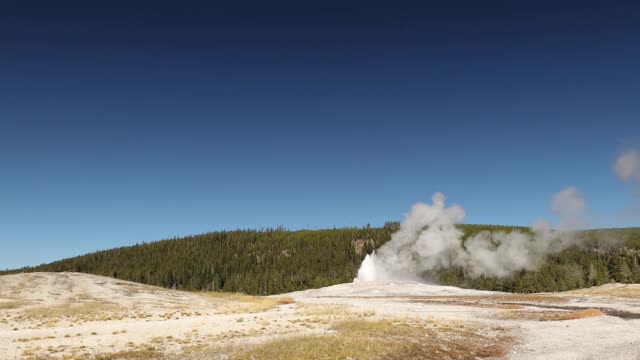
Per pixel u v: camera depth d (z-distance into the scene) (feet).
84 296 182.29
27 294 176.14
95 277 230.07
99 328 105.60
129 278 655.76
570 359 78.23
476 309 172.55
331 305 184.65
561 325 122.62
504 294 302.04
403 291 330.34
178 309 164.66
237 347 79.71
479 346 90.02
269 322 116.57
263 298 246.88
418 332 100.42
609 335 104.37
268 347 77.46
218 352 76.18
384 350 78.74
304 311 152.05
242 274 636.48
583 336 103.35
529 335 105.50
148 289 221.46
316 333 96.53
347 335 91.97
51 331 100.68
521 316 145.48
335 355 73.00
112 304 167.22
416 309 169.89
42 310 143.74
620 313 154.61
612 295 237.45
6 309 143.23
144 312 152.66
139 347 81.46
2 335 93.91
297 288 592.60
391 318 125.80
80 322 124.88
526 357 80.69
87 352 77.05
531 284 510.58
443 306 189.98
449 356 80.48
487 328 114.21
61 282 204.85
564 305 193.67
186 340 88.22
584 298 229.66
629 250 652.89
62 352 77.36
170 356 74.38
